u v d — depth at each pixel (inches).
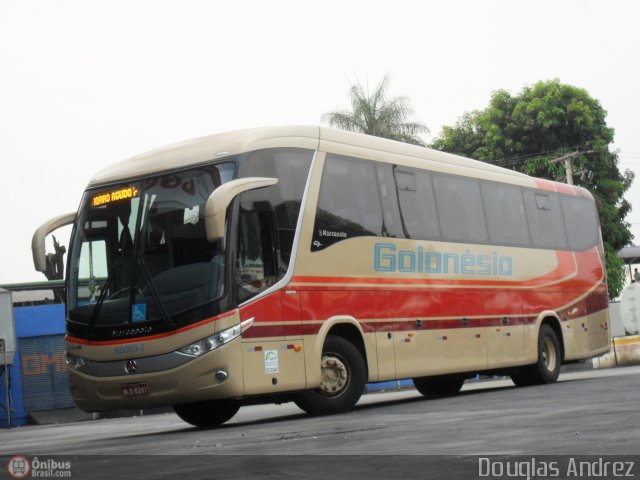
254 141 497.0
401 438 313.7
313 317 510.6
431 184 628.4
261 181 486.3
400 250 583.2
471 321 647.8
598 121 1924.2
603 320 832.9
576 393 527.8
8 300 1179.3
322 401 520.1
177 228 489.7
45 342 1323.8
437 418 403.5
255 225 487.5
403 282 582.9
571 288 785.6
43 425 1178.6
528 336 717.3
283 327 493.0
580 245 813.9
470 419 380.5
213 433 441.1
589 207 848.3
